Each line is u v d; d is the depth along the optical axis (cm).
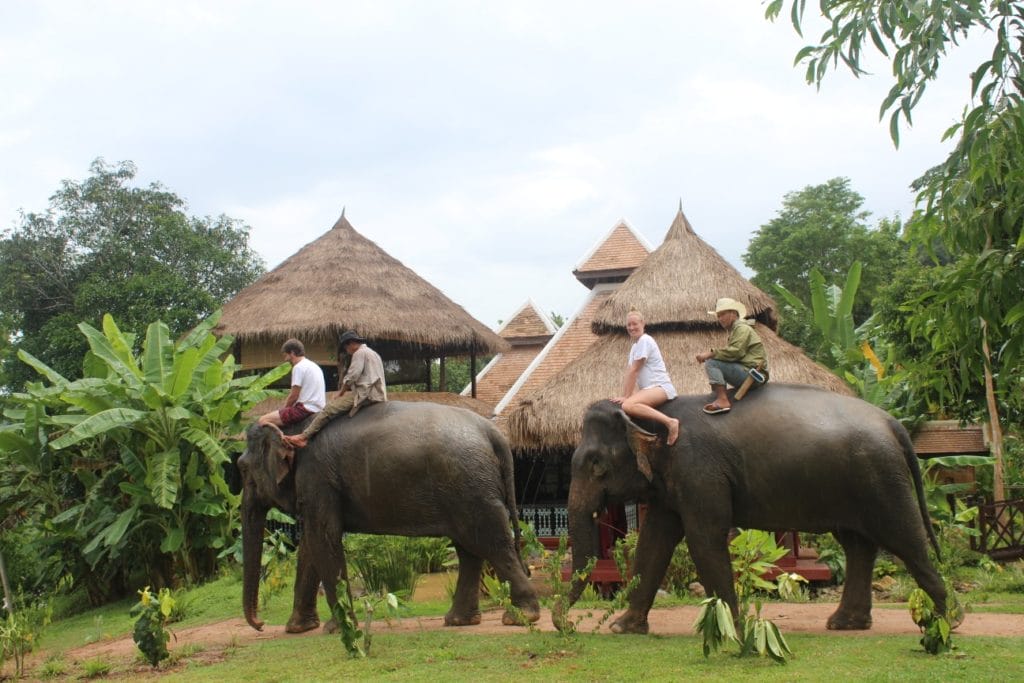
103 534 1384
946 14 471
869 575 775
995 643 648
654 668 599
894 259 3469
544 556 883
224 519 1463
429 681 588
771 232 3744
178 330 2716
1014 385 617
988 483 1686
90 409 1416
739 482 715
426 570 1232
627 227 2495
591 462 752
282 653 734
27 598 1564
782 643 610
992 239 538
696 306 1455
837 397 732
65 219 2930
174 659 744
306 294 1869
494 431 819
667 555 772
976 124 495
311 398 845
